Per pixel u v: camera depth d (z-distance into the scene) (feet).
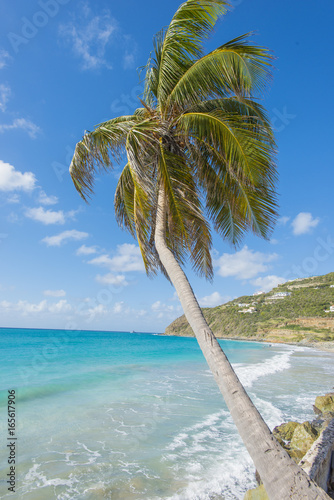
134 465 19.97
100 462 20.22
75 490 16.57
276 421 30.07
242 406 8.64
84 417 30.07
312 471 11.69
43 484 17.07
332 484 13.58
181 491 16.83
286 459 7.71
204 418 31.60
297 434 22.98
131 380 53.67
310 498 6.91
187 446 23.68
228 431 27.63
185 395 42.42
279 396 42.91
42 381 48.08
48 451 21.58
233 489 17.20
